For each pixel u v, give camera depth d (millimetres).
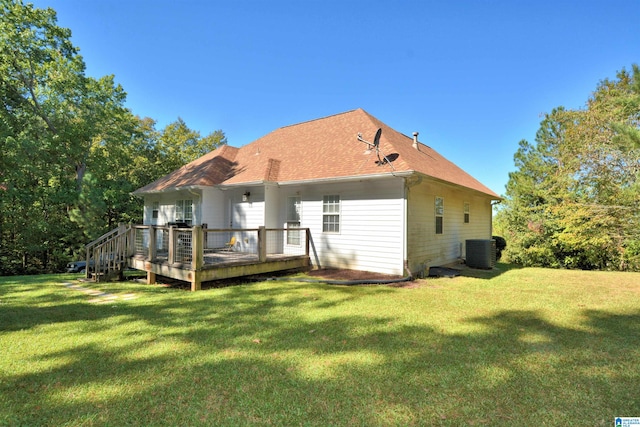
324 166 10438
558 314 5480
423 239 10023
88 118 17375
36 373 3311
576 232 11453
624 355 3775
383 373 3299
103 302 6500
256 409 2674
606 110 11305
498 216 16750
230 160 14453
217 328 4762
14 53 15430
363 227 9617
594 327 4809
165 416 2582
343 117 13258
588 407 2715
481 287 7875
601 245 11195
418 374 3277
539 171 13906
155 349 3953
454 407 2707
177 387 3033
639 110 9797
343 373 3305
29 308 6023
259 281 8766
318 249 10555
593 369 3412
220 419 2543
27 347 4020
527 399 2836
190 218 12758
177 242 8141
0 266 17719
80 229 18047
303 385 3064
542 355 3758
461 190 12234
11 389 2988
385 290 7457
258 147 14422
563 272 10859
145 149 23875
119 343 4160
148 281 8781
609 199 11227
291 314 5488
